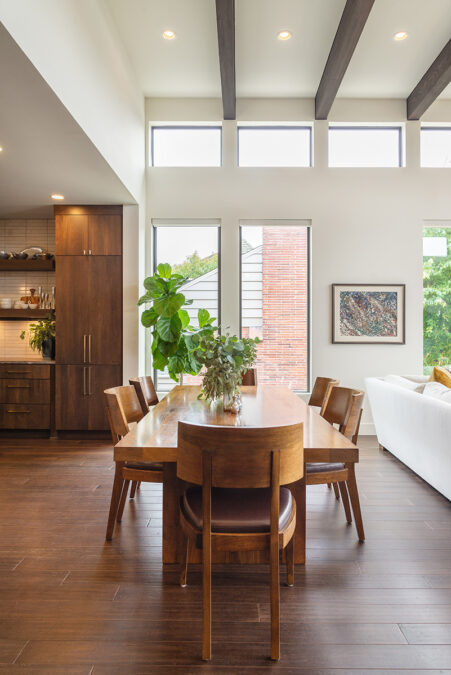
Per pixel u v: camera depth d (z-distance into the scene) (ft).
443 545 7.18
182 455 4.88
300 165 16.10
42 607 5.51
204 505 4.65
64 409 14.62
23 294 16.19
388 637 5.00
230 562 6.43
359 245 15.69
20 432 14.88
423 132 16.24
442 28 12.19
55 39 7.70
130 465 7.11
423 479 10.06
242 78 14.56
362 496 9.32
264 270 16.02
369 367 15.69
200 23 11.92
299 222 15.71
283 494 5.72
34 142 9.73
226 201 15.70
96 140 10.02
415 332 15.69
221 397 8.50
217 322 16.01
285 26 12.14
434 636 5.03
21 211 15.26
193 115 15.76
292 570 6.01
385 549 7.04
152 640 4.92
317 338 15.70
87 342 14.70
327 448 5.55
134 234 14.71
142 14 11.54
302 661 4.62
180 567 6.32
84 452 12.85
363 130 16.14
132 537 7.45
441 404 8.73
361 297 15.67
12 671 4.46
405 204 15.69
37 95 7.73
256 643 4.88
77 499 9.14
